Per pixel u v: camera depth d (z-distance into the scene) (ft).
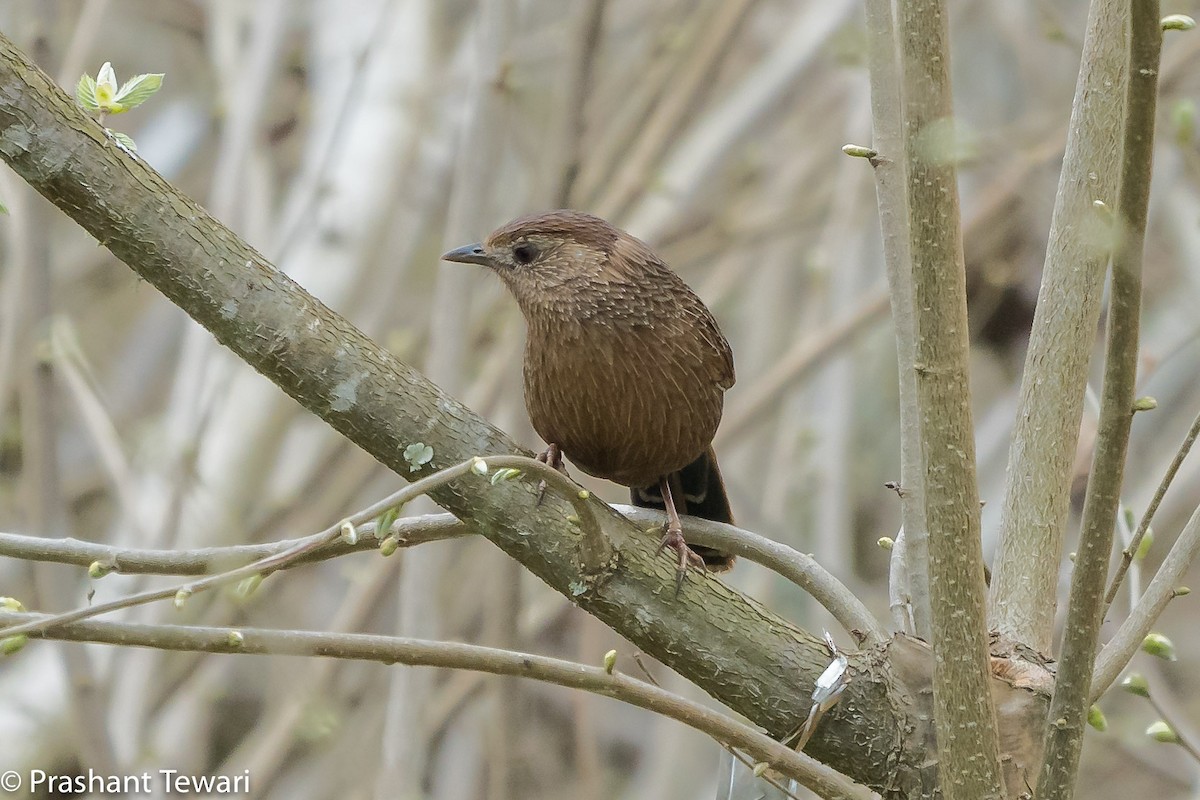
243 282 18.11
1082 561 16.15
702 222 51.31
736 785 20.40
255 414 40.29
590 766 39.83
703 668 19.08
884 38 21.43
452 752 42.88
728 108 49.42
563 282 23.20
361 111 44.57
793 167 52.75
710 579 19.42
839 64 42.73
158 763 35.58
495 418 39.78
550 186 39.37
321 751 41.52
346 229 42.65
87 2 42.27
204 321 18.19
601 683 17.47
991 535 41.55
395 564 38.86
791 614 42.70
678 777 42.86
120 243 17.76
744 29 50.42
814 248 51.78
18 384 38.55
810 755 19.15
